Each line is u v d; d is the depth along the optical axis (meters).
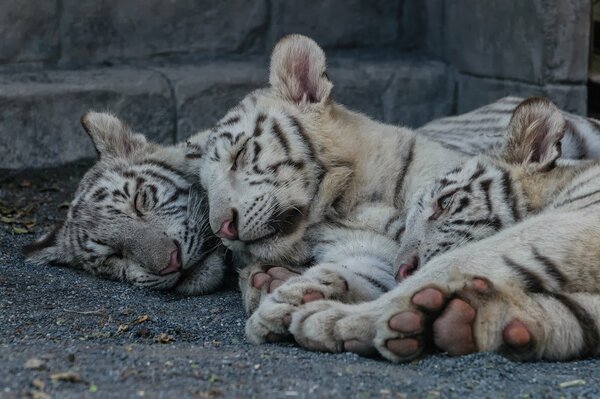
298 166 9.97
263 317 7.63
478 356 6.59
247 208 9.72
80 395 5.78
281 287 7.86
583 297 7.02
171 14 16.52
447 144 12.23
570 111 14.21
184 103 15.59
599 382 6.40
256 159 9.92
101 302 9.48
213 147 10.27
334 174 10.05
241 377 6.33
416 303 6.58
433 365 6.56
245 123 10.23
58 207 13.64
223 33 16.83
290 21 17.11
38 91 14.91
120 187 10.81
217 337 8.16
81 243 10.69
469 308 6.57
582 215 7.44
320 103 10.32
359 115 10.85
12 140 14.90
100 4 16.14
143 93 15.35
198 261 10.38
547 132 9.12
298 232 9.90
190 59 16.73
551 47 14.02
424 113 16.62
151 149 11.41
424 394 6.06
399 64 16.83
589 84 14.52
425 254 8.80
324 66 10.44
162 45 16.59
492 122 12.77
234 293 10.35
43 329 8.23
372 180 10.15
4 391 5.82
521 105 9.25
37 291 9.78
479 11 15.66
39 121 14.97
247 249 9.92
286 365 6.68
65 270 10.85
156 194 10.68
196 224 10.48
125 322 8.62
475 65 15.98
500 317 6.62
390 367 6.64
